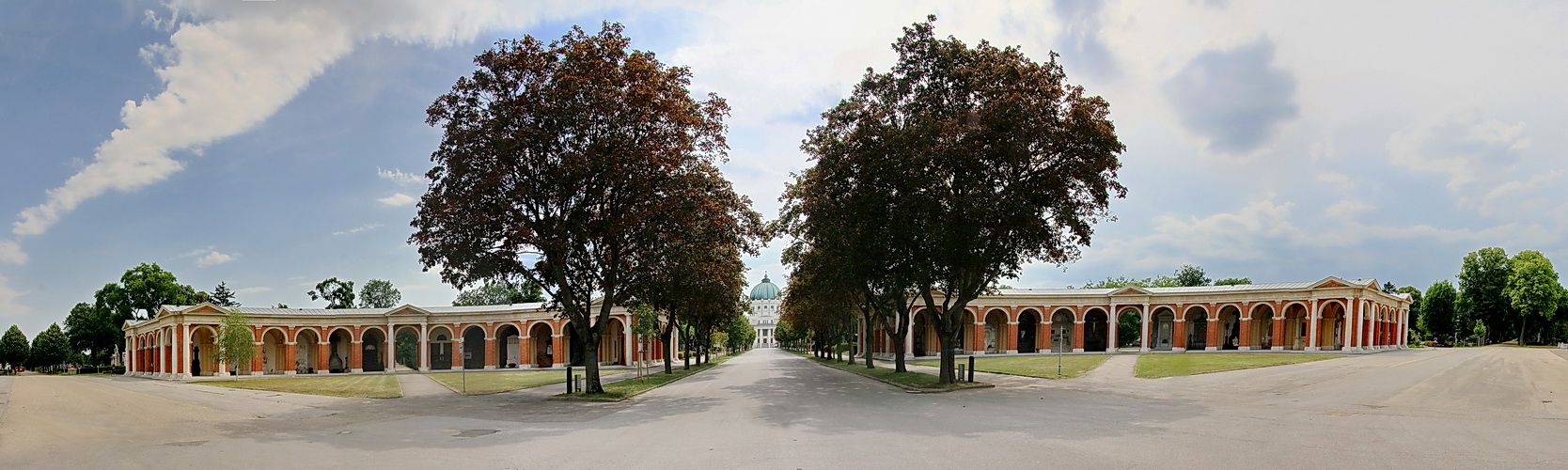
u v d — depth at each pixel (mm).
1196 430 14398
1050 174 26125
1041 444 12789
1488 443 11992
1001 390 27578
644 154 25031
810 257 38219
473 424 18547
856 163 26922
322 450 13391
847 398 25188
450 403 26547
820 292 41344
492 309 69438
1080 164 25531
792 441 13898
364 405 26266
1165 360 46750
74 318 86625
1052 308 71875
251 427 18344
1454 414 16500
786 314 90250
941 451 12188
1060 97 26641
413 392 34188
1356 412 17234
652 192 26797
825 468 10789
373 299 114375
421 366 67250
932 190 25750
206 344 62250
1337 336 63844
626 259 30047
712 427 16859
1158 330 73625
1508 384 24406
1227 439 12969
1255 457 11062
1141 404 20625
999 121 24016
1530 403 18750
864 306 51281
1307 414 17016
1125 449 11977
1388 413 16859
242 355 55500
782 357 94812
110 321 76500
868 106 27859
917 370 46125
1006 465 10719
